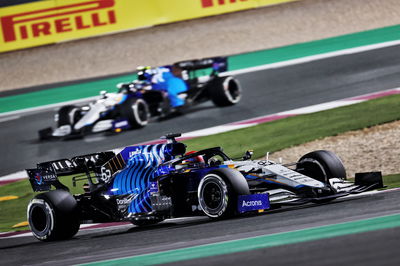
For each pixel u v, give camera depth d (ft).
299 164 99.60
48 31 325.83
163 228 99.19
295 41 299.58
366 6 319.27
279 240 62.90
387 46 262.06
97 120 207.31
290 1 338.75
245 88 244.42
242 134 190.80
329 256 50.49
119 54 324.39
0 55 337.93
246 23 325.83
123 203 102.42
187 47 316.40
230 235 73.51
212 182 90.07
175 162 98.89
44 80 313.12
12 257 89.71
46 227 104.42
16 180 190.08
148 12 328.08
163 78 211.82
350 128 173.88
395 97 197.67
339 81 231.09
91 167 109.60
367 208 79.66
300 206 97.19
